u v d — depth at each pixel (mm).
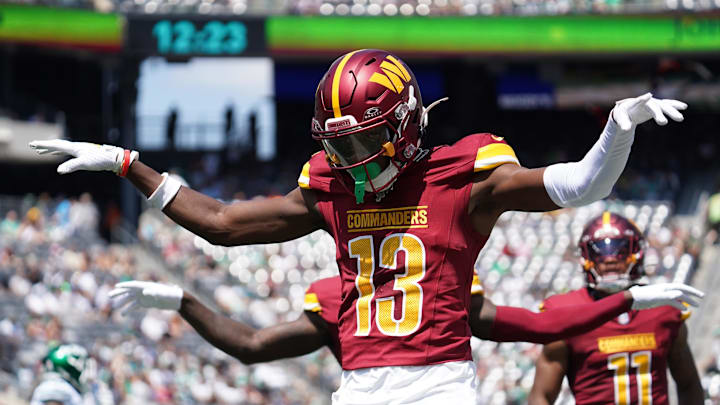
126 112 65875
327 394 47469
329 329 12328
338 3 64438
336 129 8695
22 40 59125
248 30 61500
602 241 14805
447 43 62781
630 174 70000
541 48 63031
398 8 62938
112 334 46062
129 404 40656
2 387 38906
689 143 72125
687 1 63875
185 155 73375
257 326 52438
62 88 73125
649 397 14805
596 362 14844
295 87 73750
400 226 8984
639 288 10773
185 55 61500
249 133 74312
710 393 37219
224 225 9727
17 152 66938
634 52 62938
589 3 64812
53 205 61594
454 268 8945
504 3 65375
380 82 8695
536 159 77188
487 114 75812
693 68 68375
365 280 9023
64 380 16891
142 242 61656
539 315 10984
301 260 58812
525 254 57844
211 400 43906
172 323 48406
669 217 62938
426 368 8789
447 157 9000
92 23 60656
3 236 53969
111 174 72938
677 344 15000
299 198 9617
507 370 45562
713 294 52188
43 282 48156
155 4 63469
